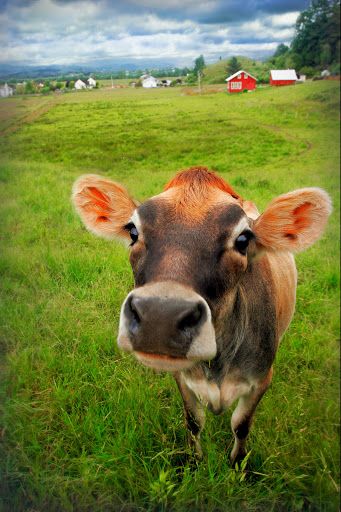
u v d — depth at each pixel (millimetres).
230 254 786
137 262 800
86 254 2076
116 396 1229
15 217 2557
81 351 1443
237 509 978
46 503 987
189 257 731
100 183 985
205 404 990
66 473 1054
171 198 825
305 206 926
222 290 777
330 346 1443
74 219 2512
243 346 941
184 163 3654
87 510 983
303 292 1772
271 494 979
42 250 2105
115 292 1758
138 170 3561
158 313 648
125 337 692
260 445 1105
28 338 1472
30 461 1041
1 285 1817
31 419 1166
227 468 1022
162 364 687
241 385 986
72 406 1200
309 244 934
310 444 1085
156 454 1073
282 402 1217
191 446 1089
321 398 1225
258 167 3355
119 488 1002
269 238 944
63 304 1677
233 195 925
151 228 782
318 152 3225
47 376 1325
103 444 1074
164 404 1239
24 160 3719
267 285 1035
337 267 1889
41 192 2992
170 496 974
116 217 1004
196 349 671
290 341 1482
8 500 994
